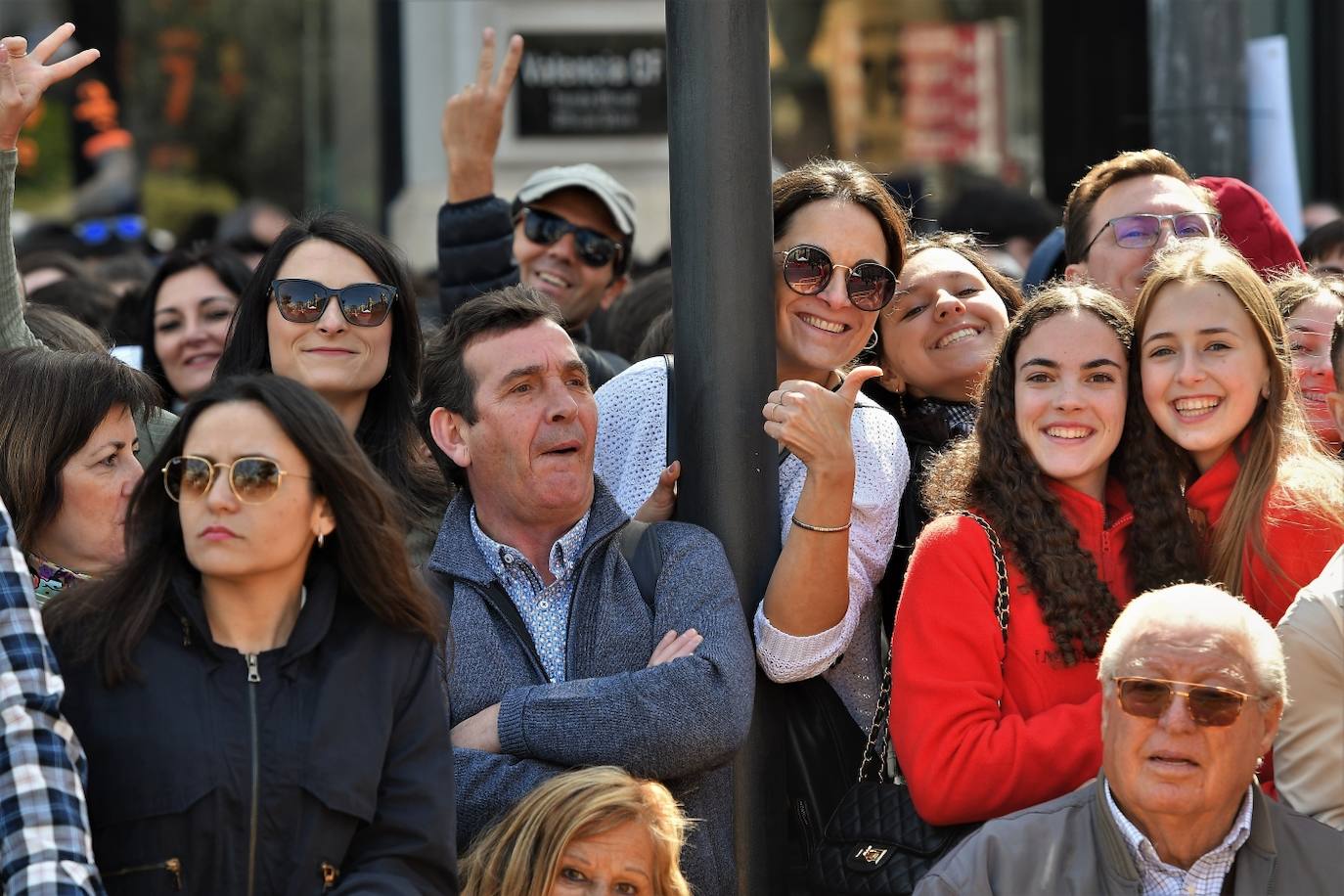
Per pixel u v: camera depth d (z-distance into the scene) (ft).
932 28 132.57
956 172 131.03
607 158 106.42
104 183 122.83
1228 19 68.33
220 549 36.04
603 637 43.80
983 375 50.16
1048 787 42.06
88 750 35.58
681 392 45.65
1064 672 43.86
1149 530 45.50
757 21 44.42
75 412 45.52
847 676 48.39
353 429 50.06
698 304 44.96
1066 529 44.70
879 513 47.62
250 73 149.07
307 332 49.01
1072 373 45.19
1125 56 104.83
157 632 36.50
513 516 45.21
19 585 34.83
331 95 139.44
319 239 49.85
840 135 132.36
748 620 45.39
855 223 49.14
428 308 75.20
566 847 39.83
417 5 108.37
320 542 37.68
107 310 79.87
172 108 148.56
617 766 41.39
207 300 67.92
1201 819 38.81
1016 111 132.16
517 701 42.11
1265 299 45.98
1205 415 45.32
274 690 36.27
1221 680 38.17
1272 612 45.09
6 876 32.73
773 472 45.93
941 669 43.29
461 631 43.75
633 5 105.29
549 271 68.85
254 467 36.27
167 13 148.77
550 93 105.50
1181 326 45.29
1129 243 55.67
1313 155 116.06
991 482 45.65
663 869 40.63
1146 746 38.45
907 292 54.60
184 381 68.18
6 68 50.62
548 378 44.86
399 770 37.19
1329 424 53.26
